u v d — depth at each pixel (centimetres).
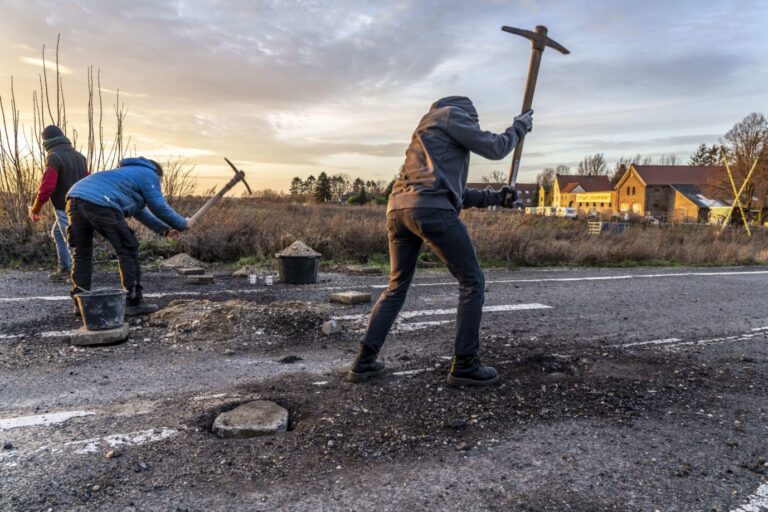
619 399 338
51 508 209
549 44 362
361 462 251
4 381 350
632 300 716
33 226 898
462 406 317
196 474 237
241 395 332
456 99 341
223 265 941
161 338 457
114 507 211
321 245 1043
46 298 597
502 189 367
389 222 343
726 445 280
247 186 566
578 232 1756
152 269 862
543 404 325
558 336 501
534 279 905
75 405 314
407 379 364
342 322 528
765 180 5012
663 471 251
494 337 487
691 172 8012
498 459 258
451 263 338
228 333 472
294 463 248
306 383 355
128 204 506
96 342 432
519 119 348
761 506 223
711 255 1358
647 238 1491
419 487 231
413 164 333
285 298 648
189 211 1081
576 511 216
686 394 354
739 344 493
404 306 627
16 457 248
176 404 316
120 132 1032
